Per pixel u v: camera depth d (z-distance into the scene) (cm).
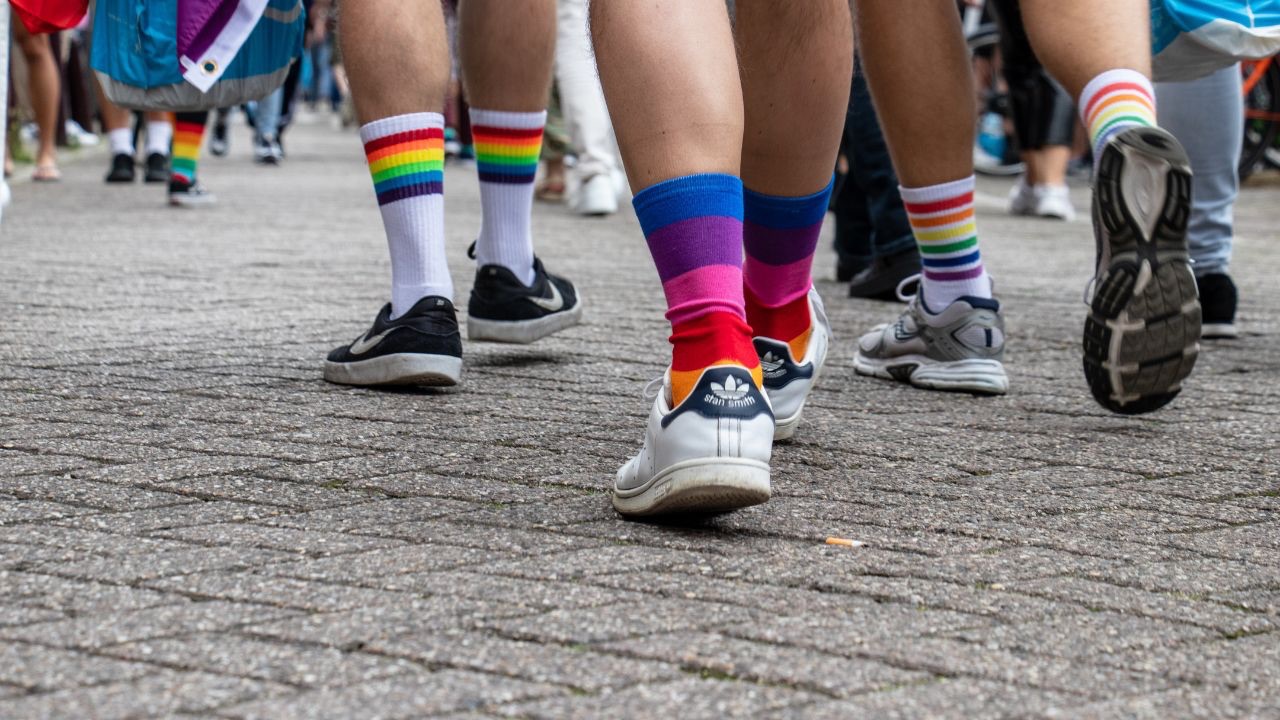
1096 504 221
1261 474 244
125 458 228
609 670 145
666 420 190
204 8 289
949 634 159
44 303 397
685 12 189
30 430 245
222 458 230
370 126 288
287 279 469
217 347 337
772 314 243
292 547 183
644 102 187
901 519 207
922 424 279
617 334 376
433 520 198
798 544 192
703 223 188
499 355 342
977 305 311
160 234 606
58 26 290
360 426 257
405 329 288
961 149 302
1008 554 192
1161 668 152
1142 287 223
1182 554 195
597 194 746
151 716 132
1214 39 257
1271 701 144
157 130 920
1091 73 226
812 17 210
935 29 293
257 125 1180
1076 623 165
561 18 741
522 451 241
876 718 136
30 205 731
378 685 140
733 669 146
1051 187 812
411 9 284
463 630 155
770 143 219
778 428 246
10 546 181
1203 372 346
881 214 465
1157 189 218
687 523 200
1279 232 742
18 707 133
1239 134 386
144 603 161
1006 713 138
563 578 173
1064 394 315
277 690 138
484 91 323
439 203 293
